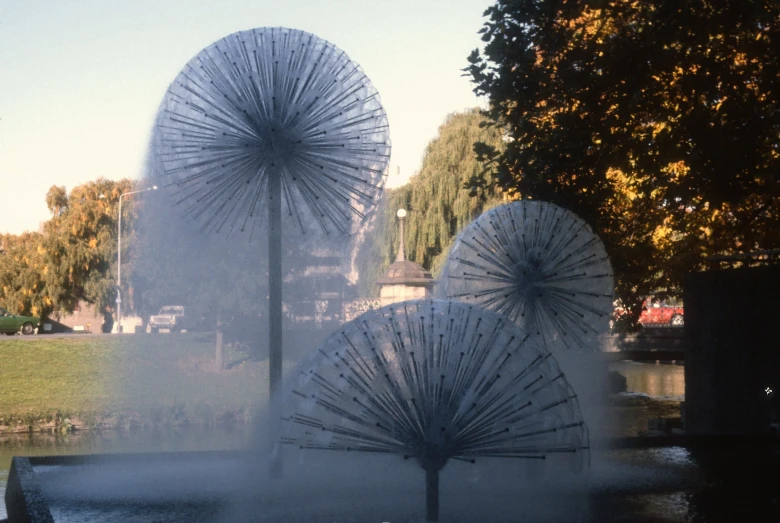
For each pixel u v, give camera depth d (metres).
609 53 13.34
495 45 14.41
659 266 18.98
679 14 12.51
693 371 14.66
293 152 7.05
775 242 17.16
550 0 13.92
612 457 8.09
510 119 15.16
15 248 65.12
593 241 8.15
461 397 5.09
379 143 7.35
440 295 8.27
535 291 7.80
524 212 8.06
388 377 5.09
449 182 40.22
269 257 7.11
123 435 19.55
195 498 6.20
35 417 27.12
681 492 6.42
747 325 13.31
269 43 7.17
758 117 12.92
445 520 5.33
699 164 13.27
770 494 6.39
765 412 12.88
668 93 14.05
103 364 31.00
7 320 50.59
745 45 13.11
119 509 5.94
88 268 57.41
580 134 14.05
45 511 5.41
